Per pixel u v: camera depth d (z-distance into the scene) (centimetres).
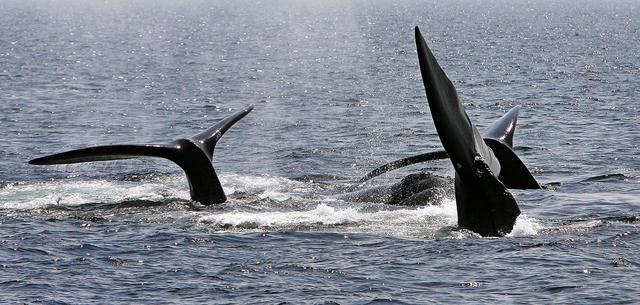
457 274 5597
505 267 5716
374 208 7331
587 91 18062
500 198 6512
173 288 5384
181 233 6619
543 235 6494
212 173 7612
